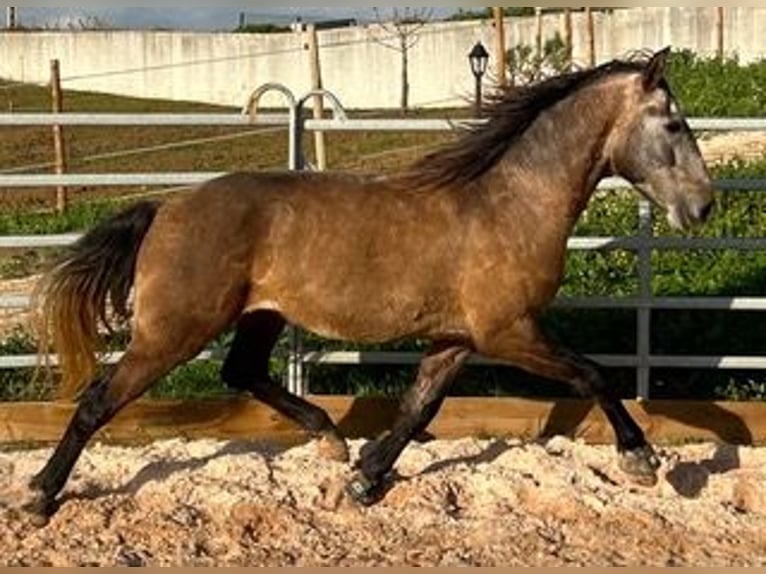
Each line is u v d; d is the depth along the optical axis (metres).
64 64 38.50
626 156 6.15
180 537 5.89
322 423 6.59
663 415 7.32
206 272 5.84
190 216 5.89
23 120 7.09
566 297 7.64
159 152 23.25
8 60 39.72
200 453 6.88
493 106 6.16
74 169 20.92
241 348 6.54
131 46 36.94
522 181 6.10
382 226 5.96
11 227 13.06
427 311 6.03
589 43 22.27
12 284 10.89
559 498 6.22
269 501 6.17
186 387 7.91
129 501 6.23
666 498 6.32
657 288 8.98
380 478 6.20
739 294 8.80
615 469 6.68
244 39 34.62
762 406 7.27
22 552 5.74
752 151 14.63
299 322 6.04
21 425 7.21
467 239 6.00
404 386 7.84
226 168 20.81
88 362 6.00
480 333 6.08
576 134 6.13
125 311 6.04
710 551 5.80
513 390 7.91
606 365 7.42
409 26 31.84
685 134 6.09
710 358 7.38
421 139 22.17
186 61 35.81
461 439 7.17
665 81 6.14
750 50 27.08
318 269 5.92
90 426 5.91
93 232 5.95
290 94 7.24
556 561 5.65
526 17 30.55
